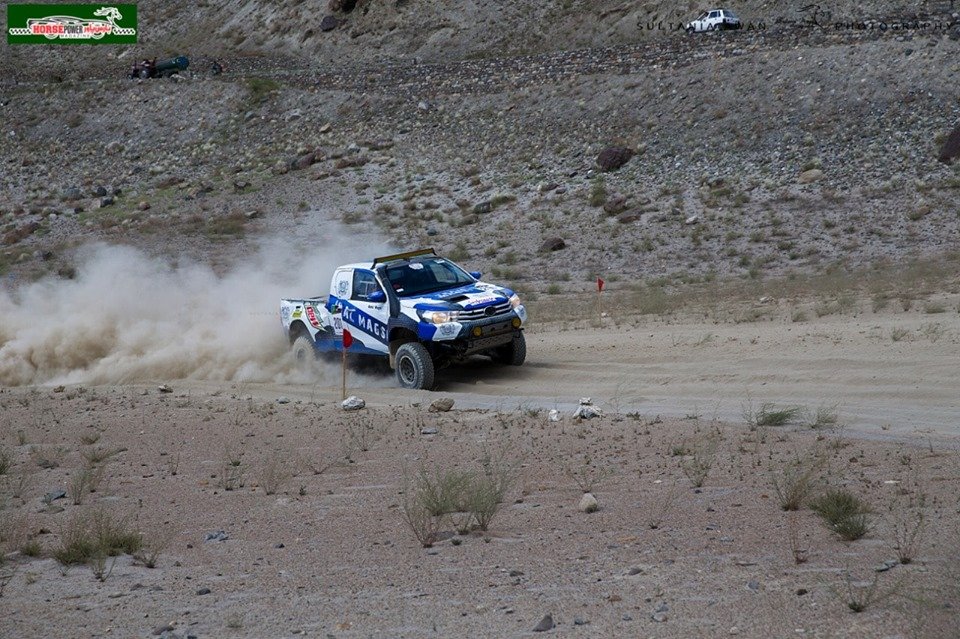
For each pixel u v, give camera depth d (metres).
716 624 8.95
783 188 66.88
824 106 76.31
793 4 110.69
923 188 61.72
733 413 19.62
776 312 35.75
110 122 115.75
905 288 40.22
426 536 12.47
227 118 110.69
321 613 10.11
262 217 82.00
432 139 93.69
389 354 26.28
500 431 19.25
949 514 11.71
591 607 9.68
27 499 16.39
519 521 13.12
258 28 158.50
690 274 55.81
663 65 92.88
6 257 76.81
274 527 13.74
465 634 9.22
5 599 11.15
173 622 10.07
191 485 16.62
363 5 149.62
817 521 11.96
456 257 65.62
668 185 71.69
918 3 101.12
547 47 126.75
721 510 12.82
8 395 28.62
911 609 8.85
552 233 67.94
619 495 14.01
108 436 21.50
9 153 113.94
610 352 28.33
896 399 19.55
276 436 20.33
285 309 30.28
